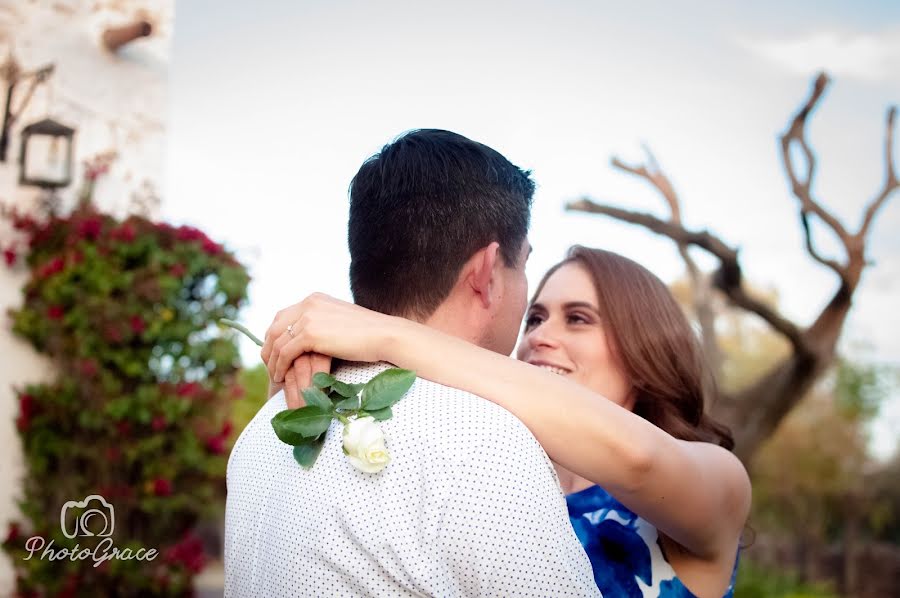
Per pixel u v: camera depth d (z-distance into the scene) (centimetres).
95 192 460
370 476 116
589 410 125
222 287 429
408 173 136
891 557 1302
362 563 113
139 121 483
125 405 409
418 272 136
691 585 160
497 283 138
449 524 111
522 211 140
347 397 125
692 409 201
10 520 412
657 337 196
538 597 111
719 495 145
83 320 408
